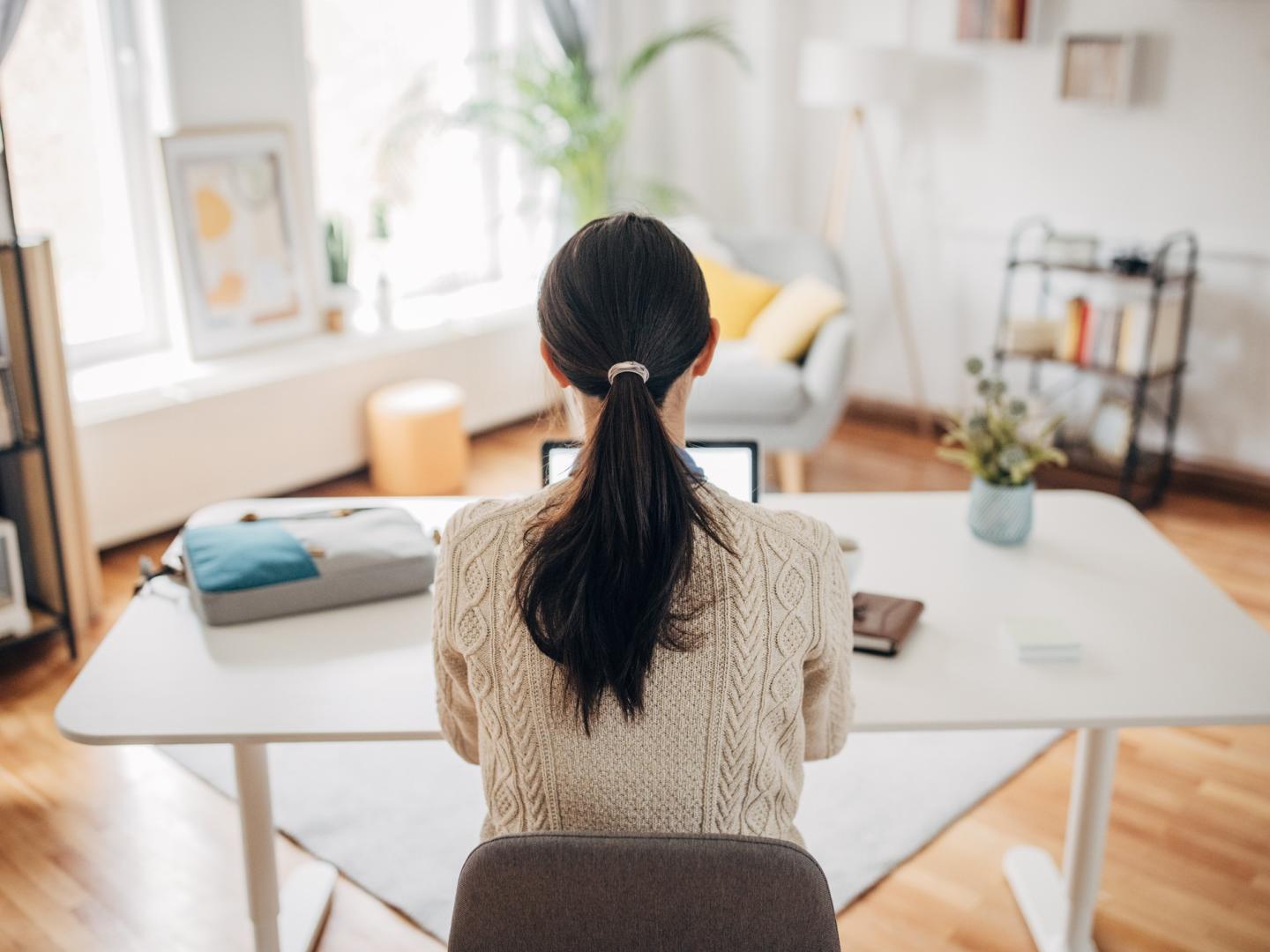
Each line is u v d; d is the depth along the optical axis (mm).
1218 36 3840
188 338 3834
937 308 4738
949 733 2719
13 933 2092
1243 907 2182
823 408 3748
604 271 940
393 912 2164
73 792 2500
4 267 2830
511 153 4906
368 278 4512
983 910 2170
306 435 4035
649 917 975
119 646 1649
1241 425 4102
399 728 1454
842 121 4789
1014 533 1972
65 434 3012
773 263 4281
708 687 993
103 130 3719
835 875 2240
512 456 4512
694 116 4949
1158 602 1784
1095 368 4047
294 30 3975
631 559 916
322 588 1749
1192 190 4012
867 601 1722
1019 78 4293
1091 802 1935
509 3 4789
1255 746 2686
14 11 3217
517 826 1056
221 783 2539
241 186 3902
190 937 2096
